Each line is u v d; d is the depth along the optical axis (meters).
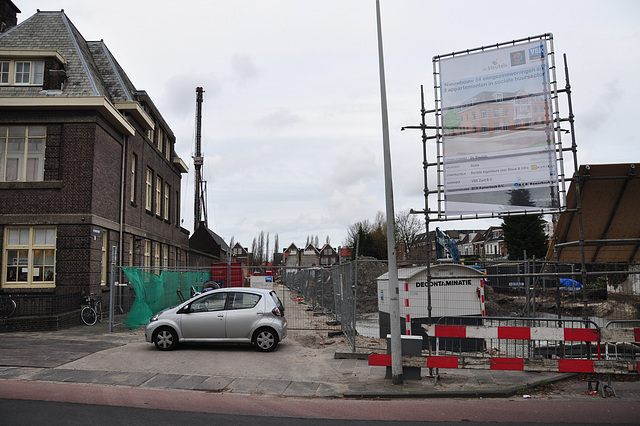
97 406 7.16
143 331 14.88
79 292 16.95
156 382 8.85
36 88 18.48
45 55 18.28
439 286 11.53
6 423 6.14
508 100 10.12
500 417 6.85
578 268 11.63
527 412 7.10
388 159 9.04
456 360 8.58
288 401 7.84
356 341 12.88
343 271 14.18
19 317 14.63
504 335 8.48
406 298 11.61
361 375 9.47
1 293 17.00
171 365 10.12
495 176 10.09
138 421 6.46
